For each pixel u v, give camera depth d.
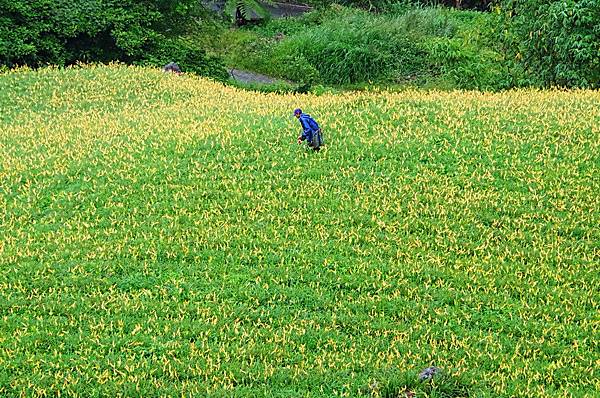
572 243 15.41
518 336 12.44
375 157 19.44
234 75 39.28
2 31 30.73
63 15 32.19
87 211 16.70
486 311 13.12
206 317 12.76
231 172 18.64
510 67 30.64
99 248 14.88
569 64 27.72
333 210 16.77
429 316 12.80
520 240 15.59
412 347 11.88
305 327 12.44
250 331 12.26
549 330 12.47
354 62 38.09
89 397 10.56
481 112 22.41
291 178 18.33
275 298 13.40
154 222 16.11
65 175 18.62
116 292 13.49
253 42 42.47
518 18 29.30
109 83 27.77
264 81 38.12
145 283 13.80
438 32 41.97
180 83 28.53
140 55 33.47
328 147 19.97
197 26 38.03
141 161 19.36
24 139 21.72
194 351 11.69
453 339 12.16
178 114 23.72
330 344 11.98
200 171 18.70
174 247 14.98
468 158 19.28
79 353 11.57
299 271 14.20
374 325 12.50
